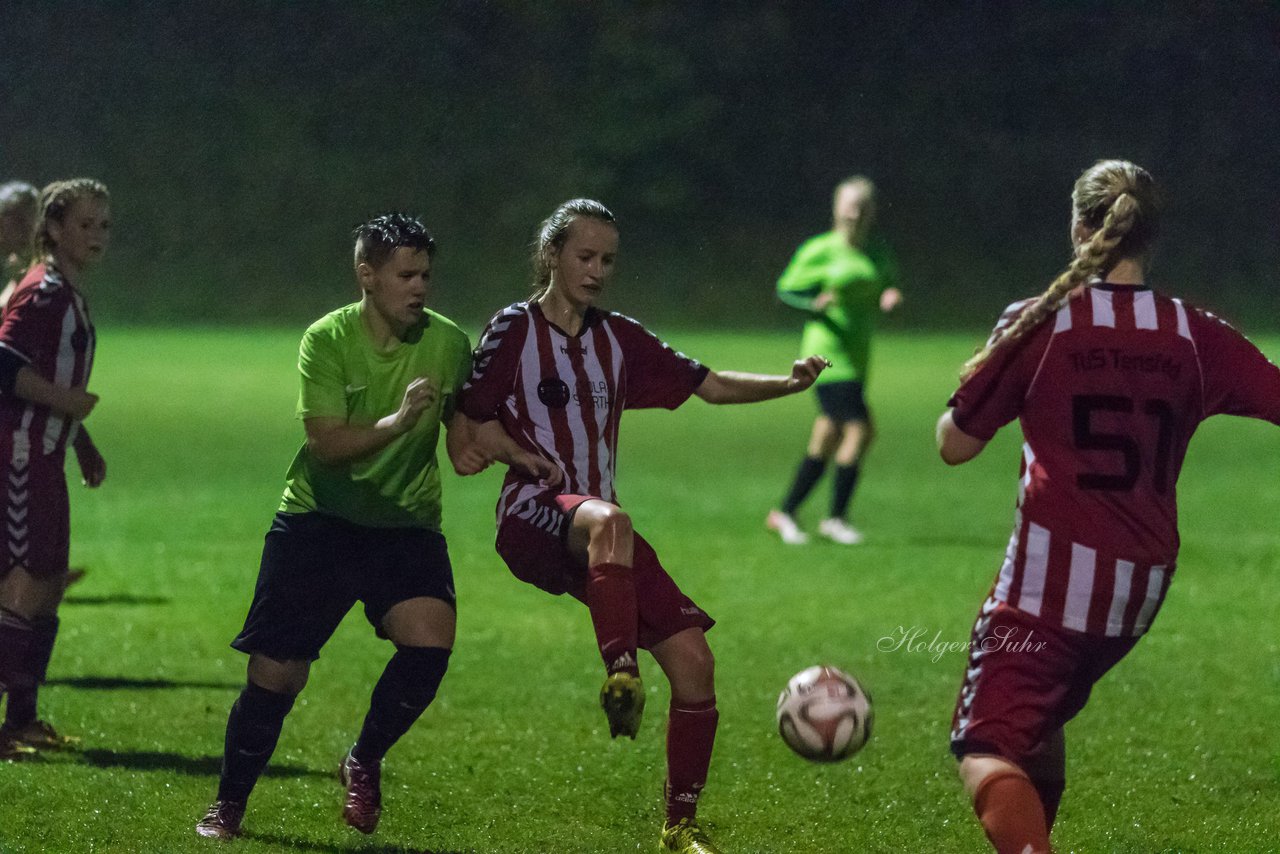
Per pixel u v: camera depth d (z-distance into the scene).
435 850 18.31
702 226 156.12
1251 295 147.00
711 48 164.25
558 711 25.45
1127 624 14.74
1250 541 43.75
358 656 29.36
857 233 43.59
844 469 43.81
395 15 161.75
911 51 166.00
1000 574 15.17
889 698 26.52
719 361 100.00
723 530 45.44
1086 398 14.62
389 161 156.00
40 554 21.92
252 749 18.19
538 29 163.50
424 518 18.22
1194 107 163.75
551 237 18.16
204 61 157.12
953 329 138.75
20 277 23.39
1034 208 157.88
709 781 21.52
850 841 19.03
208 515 46.91
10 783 20.31
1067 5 165.00
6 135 149.75
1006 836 14.19
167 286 139.12
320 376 17.50
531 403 18.00
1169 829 19.50
